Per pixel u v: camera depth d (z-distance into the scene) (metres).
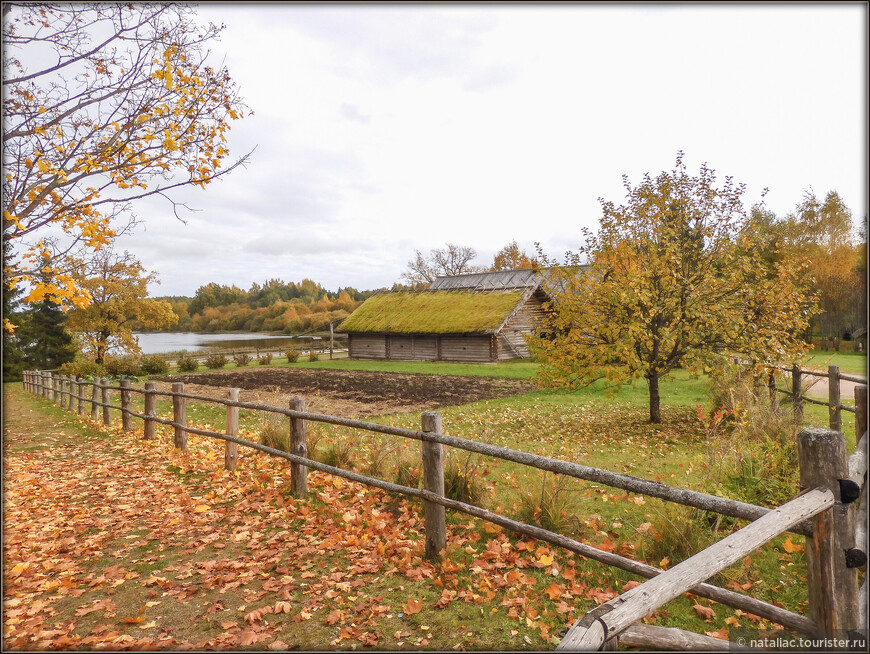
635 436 9.20
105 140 4.87
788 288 8.88
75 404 16.02
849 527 2.15
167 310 31.44
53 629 3.13
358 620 3.21
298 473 5.64
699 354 9.56
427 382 19.52
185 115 5.13
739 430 6.16
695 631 3.00
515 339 29.72
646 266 9.55
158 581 3.76
